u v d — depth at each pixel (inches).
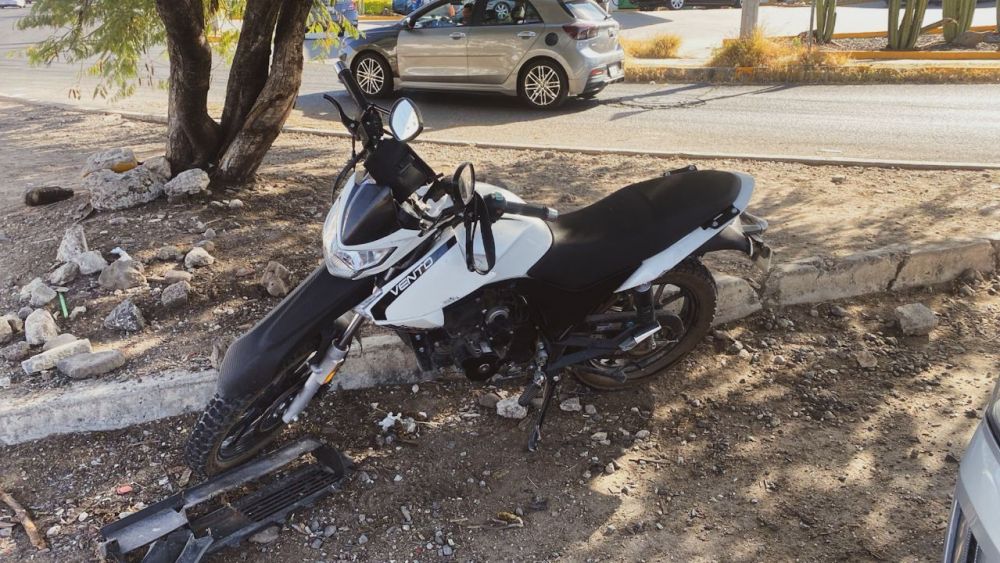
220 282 191.0
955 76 493.0
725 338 174.4
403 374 161.3
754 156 308.0
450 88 455.5
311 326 123.4
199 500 125.8
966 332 178.5
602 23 437.1
